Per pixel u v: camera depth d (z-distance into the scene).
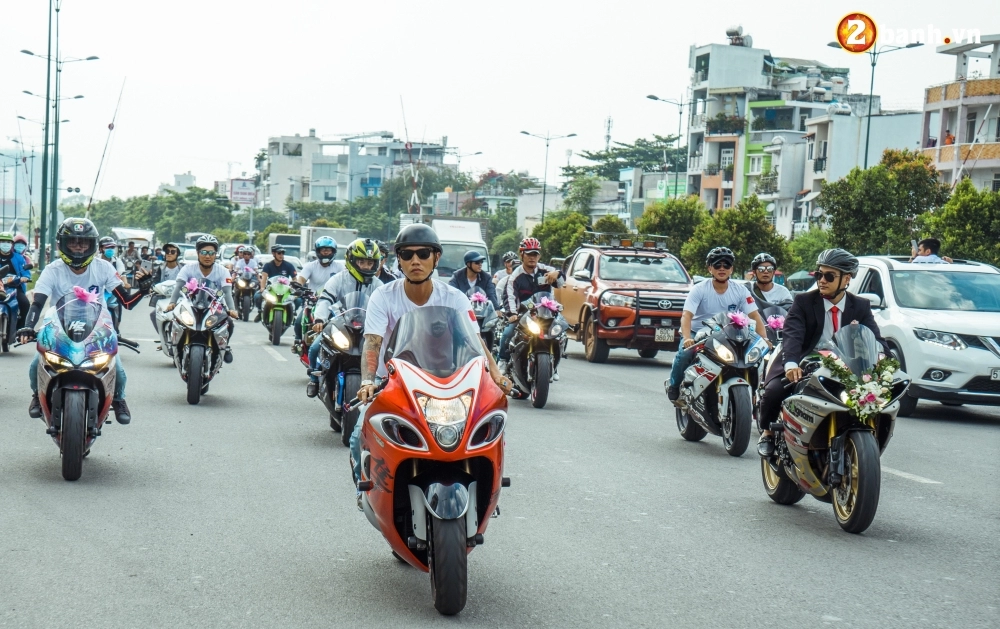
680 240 54.66
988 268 13.88
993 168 45.19
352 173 148.50
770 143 68.50
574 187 96.69
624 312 18.69
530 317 12.99
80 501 7.30
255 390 13.75
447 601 5.01
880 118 61.03
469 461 5.32
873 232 37.34
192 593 5.41
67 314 8.16
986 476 9.14
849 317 7.49
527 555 6.30
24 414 10.96
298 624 5.00
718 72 77.50
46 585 5.47
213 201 142.88
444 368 5.34
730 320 9.80
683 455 9.84
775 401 7.73
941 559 6.38
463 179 140.12
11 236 16.58
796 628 5.07
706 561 6.23
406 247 5.80
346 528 6.82
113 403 8.73
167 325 14.41
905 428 12.04
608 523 7.12
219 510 7.20
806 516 7.50
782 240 46.75
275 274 22.52
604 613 5.25
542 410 12.70
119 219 180.50
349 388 9.48
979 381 12.44
